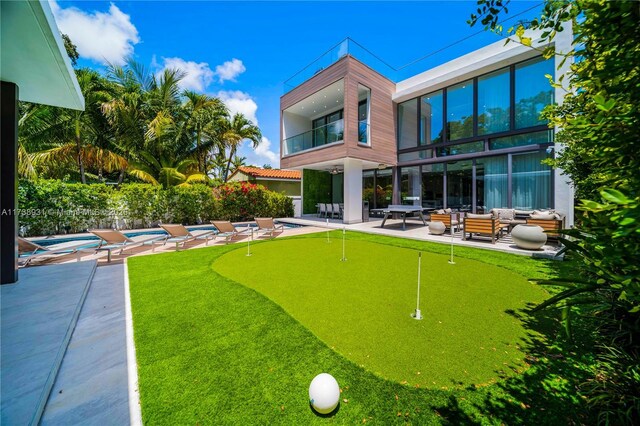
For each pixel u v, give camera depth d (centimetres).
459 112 1206
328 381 185
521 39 194
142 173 1323
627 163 149
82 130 1224
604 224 143
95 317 335
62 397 202
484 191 1131
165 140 1452
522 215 1013
